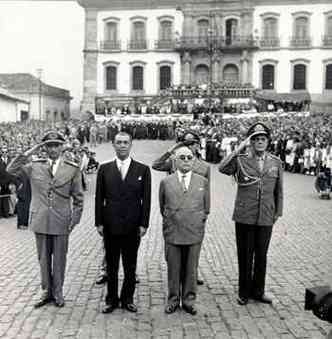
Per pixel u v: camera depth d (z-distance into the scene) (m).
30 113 62.69
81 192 6.96
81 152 19.39
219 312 6.63
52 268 6.95
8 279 8.04
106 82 60.66
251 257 6.95
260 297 6.99
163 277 8.14
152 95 59.44
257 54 58.03
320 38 56.66
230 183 21.50
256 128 7.03
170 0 58.72
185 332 5.97
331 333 3.41
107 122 45.97
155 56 59.72
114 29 60.31
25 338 5.79
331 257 9.37
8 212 14.16
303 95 56.22
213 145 31.48
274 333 5.95
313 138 26.16
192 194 6.62
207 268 8.63
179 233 6.56
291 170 26.59
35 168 6.89
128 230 6.55
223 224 12.59
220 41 57.97
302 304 6.91
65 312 6.61
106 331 6.00
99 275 7.93
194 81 59.19
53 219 6.75
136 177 6.65
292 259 9.20
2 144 19.55
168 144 39.94
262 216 6.87
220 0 57.75
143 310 6.70
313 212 14.30
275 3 57.16
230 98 51.34
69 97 70.44
